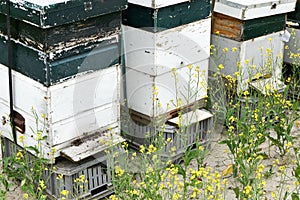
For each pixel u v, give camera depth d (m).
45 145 4.46
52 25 4.06
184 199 4.24
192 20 5.05
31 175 4.48
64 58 4.27
